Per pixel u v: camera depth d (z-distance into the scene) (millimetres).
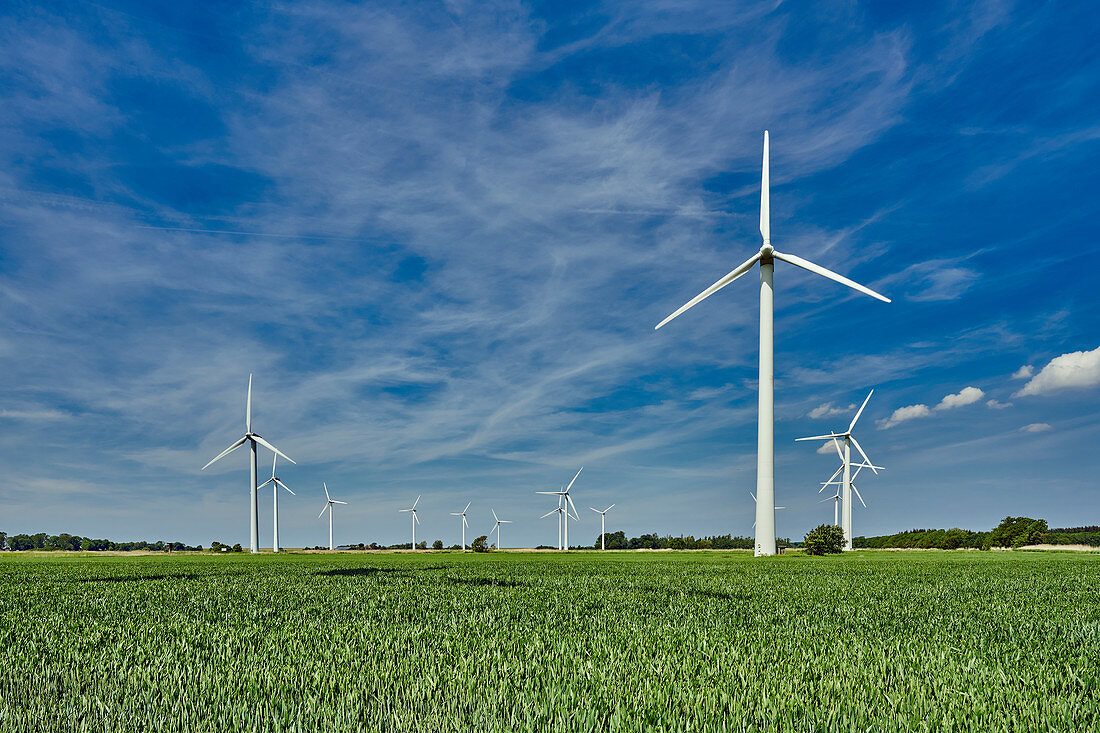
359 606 15109
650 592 18844
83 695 6352
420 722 5418
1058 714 5617
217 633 10398
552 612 13773
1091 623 12141
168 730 5285
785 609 14125
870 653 8508
